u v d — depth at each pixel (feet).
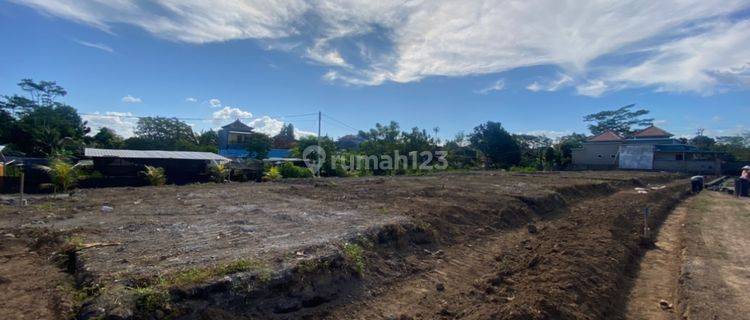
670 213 49.88
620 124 202.08
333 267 18.49
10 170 62.03
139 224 25.73
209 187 52.54
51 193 59.26
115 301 12.89
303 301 16.15
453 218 32.40
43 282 15.79
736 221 40.91
